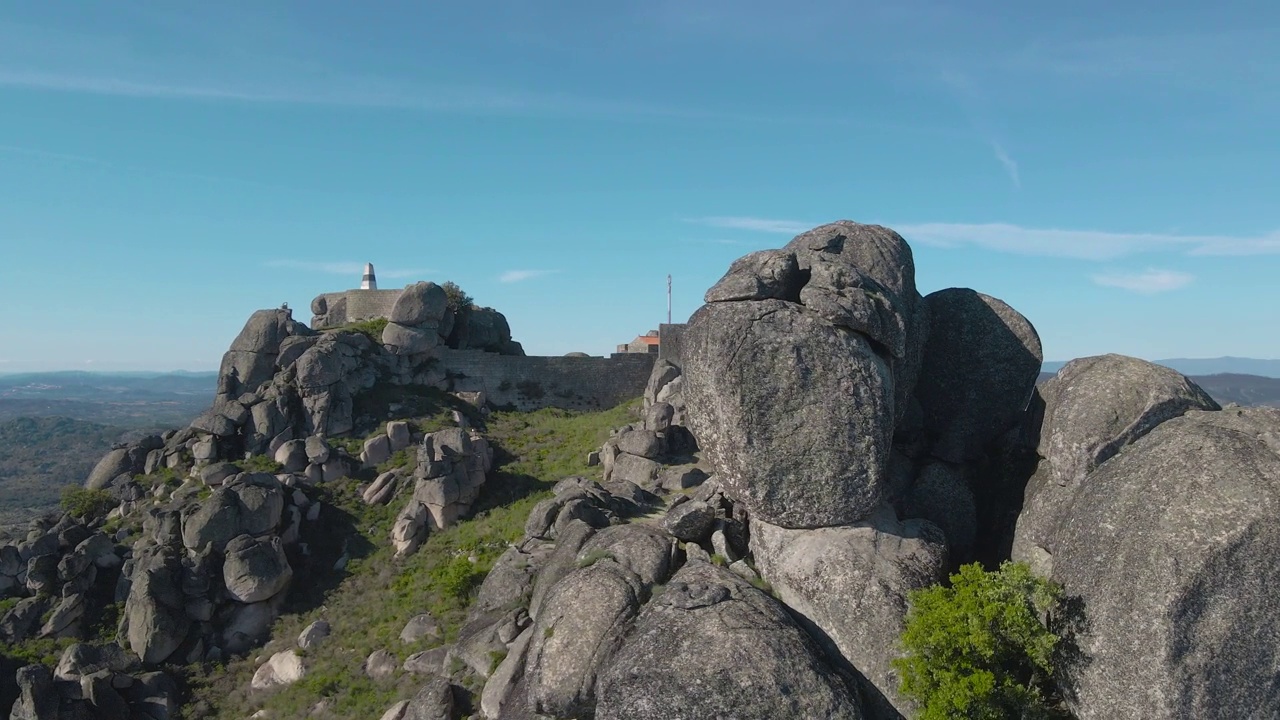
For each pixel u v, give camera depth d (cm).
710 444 2134
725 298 2184
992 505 2391
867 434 2033
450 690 2156
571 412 4719
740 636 1756
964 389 2606
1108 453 1950
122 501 3431
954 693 1623
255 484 3081
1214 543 1517
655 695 1686
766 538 2102
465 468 3328
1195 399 1988
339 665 2536
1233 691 1487
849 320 2084
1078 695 1630
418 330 4500
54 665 2589
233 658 2730
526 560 2558
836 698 1686
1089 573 1681
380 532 3250
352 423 3897
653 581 2100
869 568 1925
